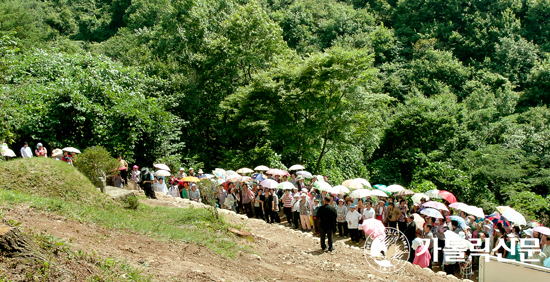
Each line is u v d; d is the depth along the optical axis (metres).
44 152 13.49
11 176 8.21
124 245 6.48
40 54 18.31
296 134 20.17
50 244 4.91
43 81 17.17
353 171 25.36
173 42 27.08
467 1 57.12
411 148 27.64
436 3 58.38
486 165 23.52
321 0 67.06
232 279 5.95
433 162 24.80
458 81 42.53
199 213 9.91
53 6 67.88
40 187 8.34
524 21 55.16
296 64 21.62
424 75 43.72
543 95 42.56
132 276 4.89
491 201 21.97
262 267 7.47
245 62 24.69
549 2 53.88
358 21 57.00
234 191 14.40
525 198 20.27
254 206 14.20
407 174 27.20
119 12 62.81
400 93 40.84
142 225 8.06
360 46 49.44
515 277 6.74
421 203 13.35
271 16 54.97
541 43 52.03
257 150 21.58
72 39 59.09
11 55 15.80
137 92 18.70
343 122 19.92
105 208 8.95
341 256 9.75
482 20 53.31
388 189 14.33
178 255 6.68
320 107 19.22
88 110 15.86
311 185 15.23
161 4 48.84
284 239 10.95
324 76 19.06
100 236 6.62
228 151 22.91
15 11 42.59
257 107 20.88
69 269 4.53
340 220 12.87
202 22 26.55
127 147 16.75
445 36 53.88
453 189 22.84
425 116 27.88
